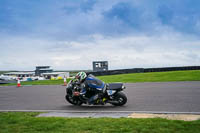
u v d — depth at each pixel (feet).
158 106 24.79
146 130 14.58
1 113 23.38
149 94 34.32
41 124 17.44
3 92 46.75
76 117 20.07
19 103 31.22
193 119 18.02
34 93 42.45
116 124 16.46
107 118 18.80
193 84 45.16
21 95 40.27
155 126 15.42
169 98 29.81
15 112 24.00
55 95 37.93
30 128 16.43
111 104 27.48
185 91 35.55
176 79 58.49
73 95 26.27
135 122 16.81
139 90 39.81
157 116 19.69
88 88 25.66
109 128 15.48
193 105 24.45
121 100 25.63
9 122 18.52
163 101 27.78
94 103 25.50
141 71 104.42
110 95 25.16
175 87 41.50
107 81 63.16
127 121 17.22
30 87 56.39
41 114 22.61
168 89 39.11
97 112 22.84
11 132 15.58
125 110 23.39
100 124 16.69
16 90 49.98
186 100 27.68
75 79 28.30
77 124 16.92
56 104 29.14
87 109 24.99
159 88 41.24
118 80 64.34
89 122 17.46
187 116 19.26
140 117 19.45
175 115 19.90
